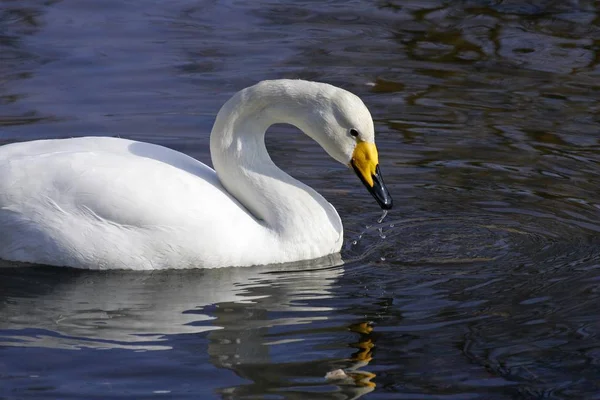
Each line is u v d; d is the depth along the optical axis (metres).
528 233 13.07
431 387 9.45
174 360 9.82
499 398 9.27
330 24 20.83
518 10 21.61
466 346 10.16
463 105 17.27
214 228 11.88
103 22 20.44
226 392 9.26
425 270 12.04
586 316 10.77
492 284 11.60
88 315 10.73
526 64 18.98
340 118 12.01
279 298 11.24
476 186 14.50
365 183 12.14
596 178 14.72
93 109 16.53
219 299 11.18
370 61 19.05
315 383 9.45
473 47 19.75
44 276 11.62
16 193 11.69
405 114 16.88
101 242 11.67
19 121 15.91
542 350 10.09
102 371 9.61
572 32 20.44
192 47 19.42
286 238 12.30
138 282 11.56
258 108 12.34
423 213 13.70
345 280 11.77
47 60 18.44
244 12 21.38
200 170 12.61
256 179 12.43
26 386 9.32
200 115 16.53
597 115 16.86
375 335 10.38
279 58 19.05
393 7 21.77
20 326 10.46
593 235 12.98
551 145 15.80
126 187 11.73
